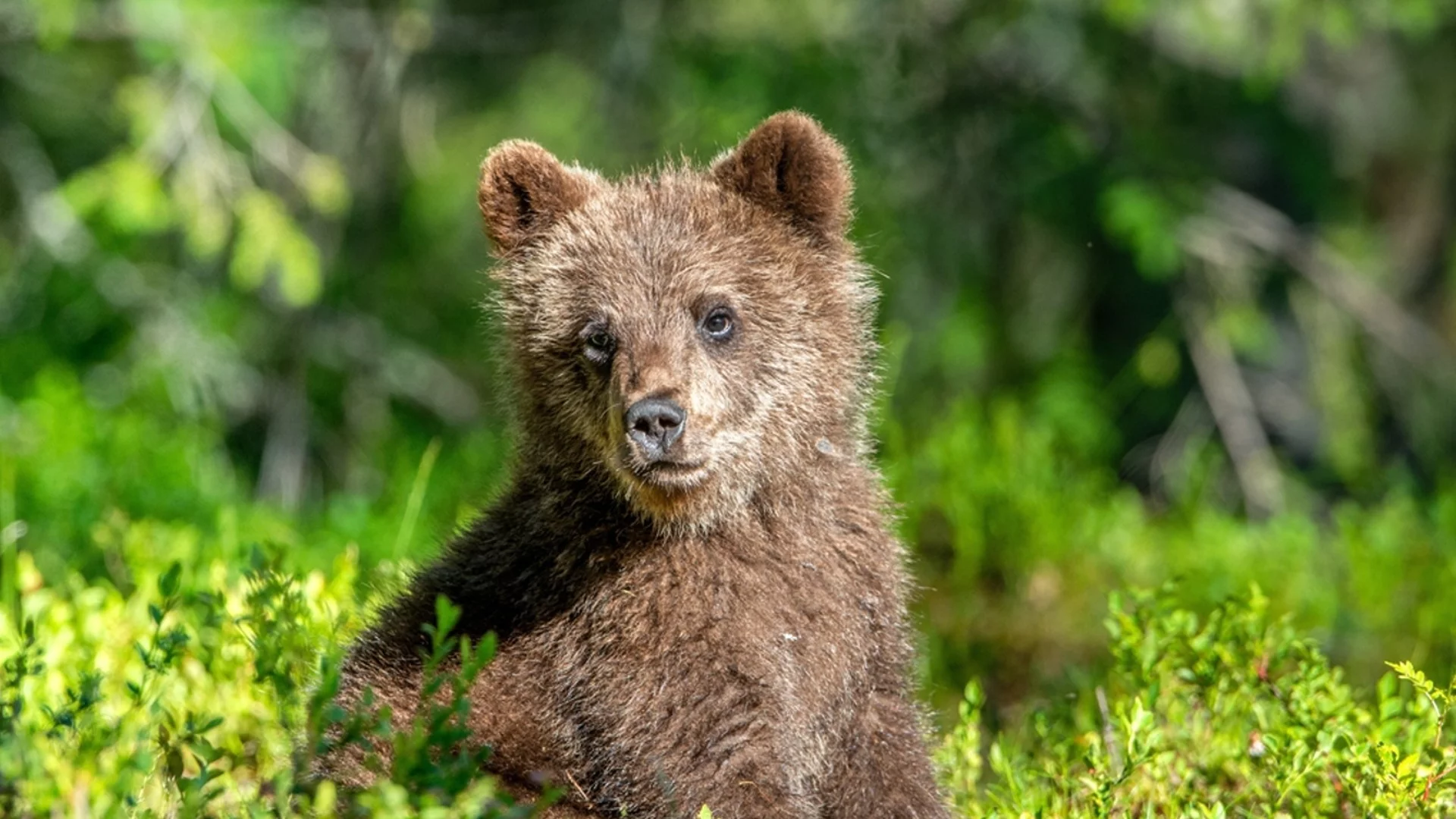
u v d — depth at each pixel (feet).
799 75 62.39
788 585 26.96
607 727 25.91
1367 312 68.03
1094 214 64.13
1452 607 43.93
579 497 27.68
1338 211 70.59
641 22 64.23
